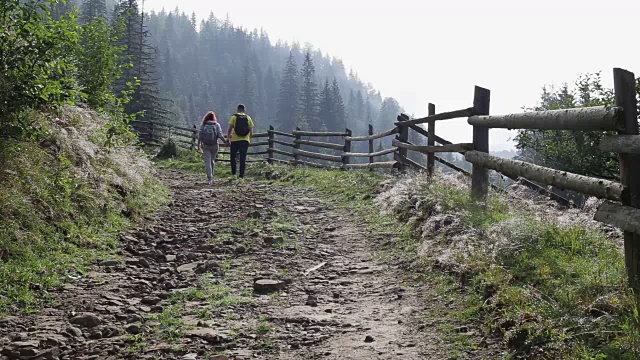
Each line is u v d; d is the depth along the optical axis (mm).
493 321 3672
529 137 9852
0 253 4680
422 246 5758
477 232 5324
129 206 7633
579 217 5141
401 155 10711
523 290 3824
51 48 6195
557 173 4562
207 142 12352
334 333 3875
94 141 8031
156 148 22375
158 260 5887
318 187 11617
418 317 4078
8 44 5863
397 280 5117
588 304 3363
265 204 9453
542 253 4469
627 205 3631
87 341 3664
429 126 8914
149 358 3426
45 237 5418
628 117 3650
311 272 5566
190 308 4414
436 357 3365
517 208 6070
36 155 6148
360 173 12227
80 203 6398
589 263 4078
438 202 6641
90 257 5516
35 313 4074
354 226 7676
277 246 6582
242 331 3904
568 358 2922
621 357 2807
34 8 6062
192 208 8922
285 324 4074
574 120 4211
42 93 6148
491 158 6160
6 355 3322
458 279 4613
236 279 5273
